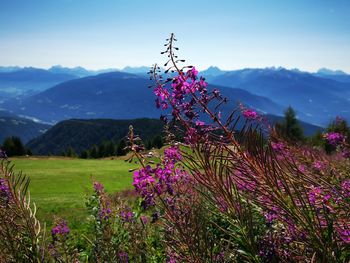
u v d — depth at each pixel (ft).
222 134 7.70
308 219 7.06
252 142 7.61
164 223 9.38
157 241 14.84
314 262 6.98
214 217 9.96
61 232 13.50
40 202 75.82
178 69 8.04
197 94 7.86
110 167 215.72
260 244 8.12
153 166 8.60
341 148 17.56
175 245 8.97
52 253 11.52
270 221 8.43
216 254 8.62
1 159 10.44
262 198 7.89
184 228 8.54
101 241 14.52
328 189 8.87
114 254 14.07
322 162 14.21
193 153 7.75
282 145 14.43
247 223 7.79
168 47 8.05
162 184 8.63
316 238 6.97
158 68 8.12
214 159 7.62
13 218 10.20
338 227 7.63
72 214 49.88
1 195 10.19
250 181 7.64
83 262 14.75
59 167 215.31
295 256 7.88
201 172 7.82
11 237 9.95
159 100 8.04
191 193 9.13
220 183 7.66
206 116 7.81
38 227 10.61
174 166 8.48
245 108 9.50
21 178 10.57
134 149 8.64
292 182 7.96
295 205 7.16
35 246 10.13
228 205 7.78
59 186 142.31
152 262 13.75
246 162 7.45
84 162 248.11
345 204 8.49
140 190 8.78
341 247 7.30
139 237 14.58
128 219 15.34
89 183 148.15
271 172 7.43
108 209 16.02
